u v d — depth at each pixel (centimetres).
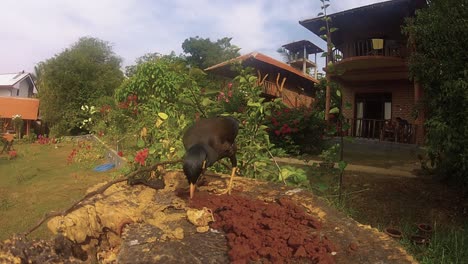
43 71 3173
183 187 362
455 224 601
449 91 605
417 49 710
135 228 271
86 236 293
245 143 543
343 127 641
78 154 1603
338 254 240
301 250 233
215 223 275
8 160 1669
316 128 1232
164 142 519
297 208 304
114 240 302
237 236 252
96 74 2998
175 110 645
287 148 1191
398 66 1634
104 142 1578
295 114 1266
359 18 1681
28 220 779
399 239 536
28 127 2991
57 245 271
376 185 812
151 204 320
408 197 731
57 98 2889
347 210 625
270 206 307
